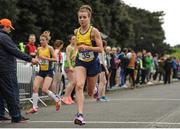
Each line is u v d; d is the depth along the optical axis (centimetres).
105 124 1625
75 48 1570
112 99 2936
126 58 4262
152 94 3450
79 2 5934
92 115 1931
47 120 1777
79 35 1555
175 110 2153
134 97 3117
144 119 1783
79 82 1529
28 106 2441
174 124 1627
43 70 2106
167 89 4244
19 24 5478
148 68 5153
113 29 6988
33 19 5466
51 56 2123
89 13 1553
